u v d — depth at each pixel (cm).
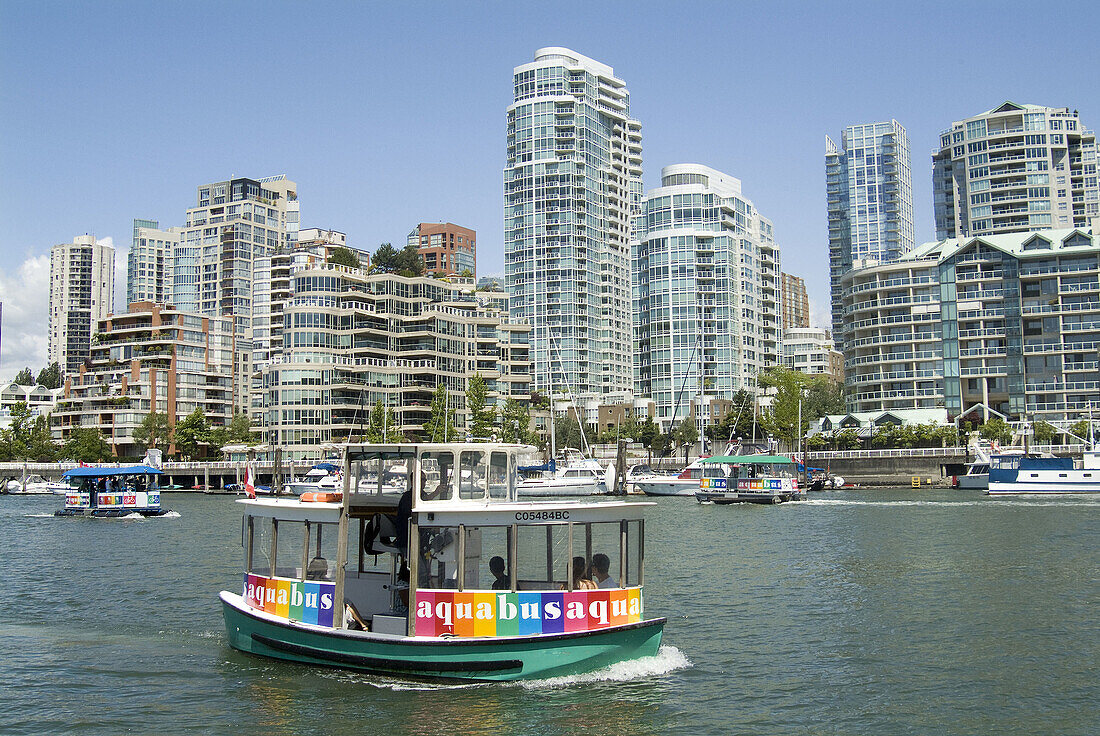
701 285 19500
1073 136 19675
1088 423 12200
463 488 2516
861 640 2956
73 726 2186
